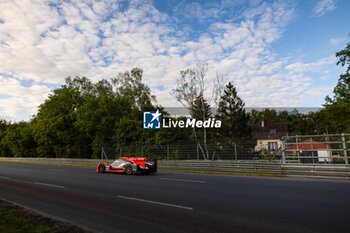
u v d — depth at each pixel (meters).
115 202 6.58
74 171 17.02
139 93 42.69
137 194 7.65
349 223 4.43
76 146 36.25
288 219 4.75
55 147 38.22
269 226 4.35
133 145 23.81
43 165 25.48
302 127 69.06
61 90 39.75
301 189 8.20
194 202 6.38
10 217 5.18
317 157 12.19
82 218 5.15
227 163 15.23
